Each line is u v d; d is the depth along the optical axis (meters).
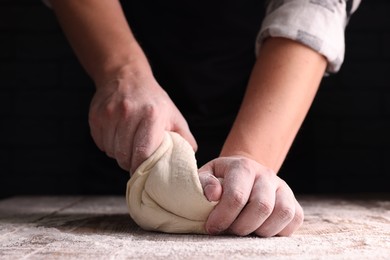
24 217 0.98
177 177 0.75
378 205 1.22
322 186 2.09
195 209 0.74
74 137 2.13
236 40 1.48
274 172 0.78
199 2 1.45
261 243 0.70
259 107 0.83
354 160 2.09
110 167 1.58
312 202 1.31
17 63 2.13
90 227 0.84
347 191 2.09
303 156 1.99
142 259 0.61
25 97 2.13
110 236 0.75
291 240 0.72
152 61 1.50
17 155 2.13
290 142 0.86
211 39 1.48
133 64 0.89
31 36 2.13
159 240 0.72
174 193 0.74
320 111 2.09
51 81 2.13
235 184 0.72
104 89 0.86
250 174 0.74
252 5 1.47
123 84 0.84
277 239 0.73
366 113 2.09
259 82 0.86
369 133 2.09
